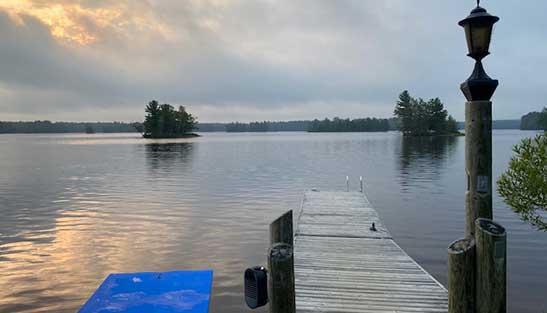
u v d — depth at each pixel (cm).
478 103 495
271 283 473
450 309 532
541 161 623
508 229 1491
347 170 3850
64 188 2772
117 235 1506
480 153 498
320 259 1021
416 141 10425
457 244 529
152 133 15975
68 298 938
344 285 828
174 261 1205
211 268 1139
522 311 836
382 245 1162
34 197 2395
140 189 2706
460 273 515
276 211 1959
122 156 6075
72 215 1869
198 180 3183
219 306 875
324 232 1320
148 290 729
